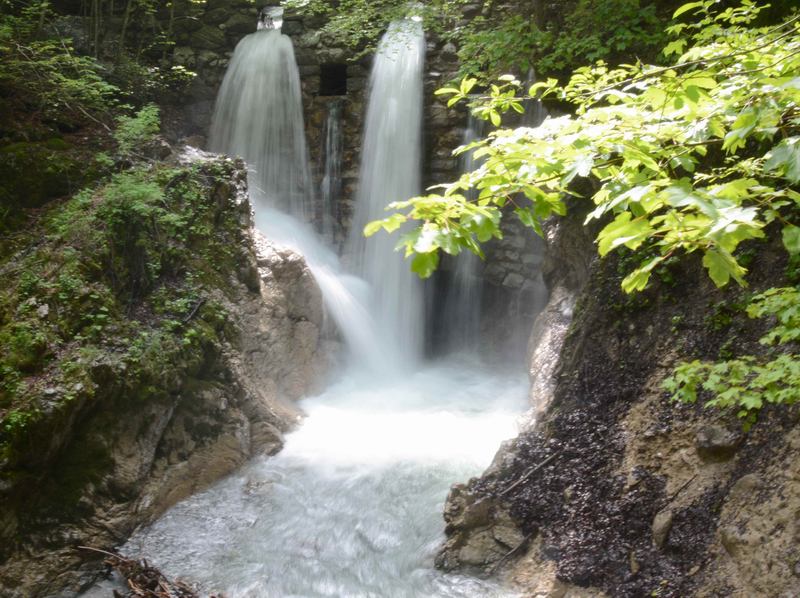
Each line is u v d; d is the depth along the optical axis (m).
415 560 5.78
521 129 2.95
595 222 7.18
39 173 8.01
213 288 7.91
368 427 8.16
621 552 4.94
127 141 8.58
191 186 8.28
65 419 6.02
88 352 6.39
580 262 7.62
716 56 2.97
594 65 7.83
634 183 2.51
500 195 2.55
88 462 6.26
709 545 4.56
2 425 5.77
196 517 6.55
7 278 6.88
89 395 6.17
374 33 10.88
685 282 5.85
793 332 3.16
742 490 4.52
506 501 5.68
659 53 7.30
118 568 5.83
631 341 6.00
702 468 4.91
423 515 6.28
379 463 7.23
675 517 4.82
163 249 7.67
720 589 4.29
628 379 5.84
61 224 7.40
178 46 12.42
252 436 7.53
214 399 7.28
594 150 2.49
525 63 8.27
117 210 7.35
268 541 6.23
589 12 7.93
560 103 8.27
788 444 4.44
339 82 12.14
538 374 7.30
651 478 5.16
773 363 3.33
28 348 6.29
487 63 9.52
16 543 5.77
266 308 8.44
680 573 4.58
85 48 11.42
